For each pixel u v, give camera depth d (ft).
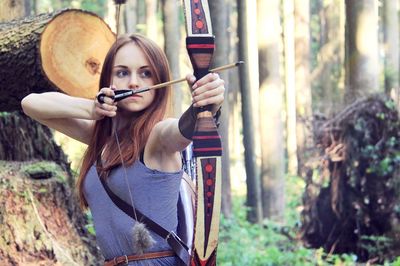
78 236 16.53
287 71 58.59
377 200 26.21
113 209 8.58
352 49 29.12
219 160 8.32
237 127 73.00
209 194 8.29
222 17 29.73
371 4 29.17
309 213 27.94
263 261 24.02
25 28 15.64
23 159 18.02
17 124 17.98
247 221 36.09
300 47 55.93
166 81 8.97
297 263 24.11
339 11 62.75
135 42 8.92
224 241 29.01
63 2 65.41
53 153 18.40
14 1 20.38
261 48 35.37
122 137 8.78
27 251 15.43
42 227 15.78
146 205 8.48
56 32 15.49
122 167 8.57
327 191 27.37
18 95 16.33
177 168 8.71
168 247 8.52
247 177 36.27
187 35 8.36
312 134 27.63
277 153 36.86
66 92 15.70
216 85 8.13
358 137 26.27
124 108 8.77
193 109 8.21
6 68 15.75
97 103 8.63
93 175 8.81
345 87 29.58
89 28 15.79
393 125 25.86
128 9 52.65
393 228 25.88
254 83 48.32
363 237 26.13
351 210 26.76
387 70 44.14
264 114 36.27
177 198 8.61
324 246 27.55
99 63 15.89
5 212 15.56
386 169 25.86
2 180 16.02
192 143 8.61
